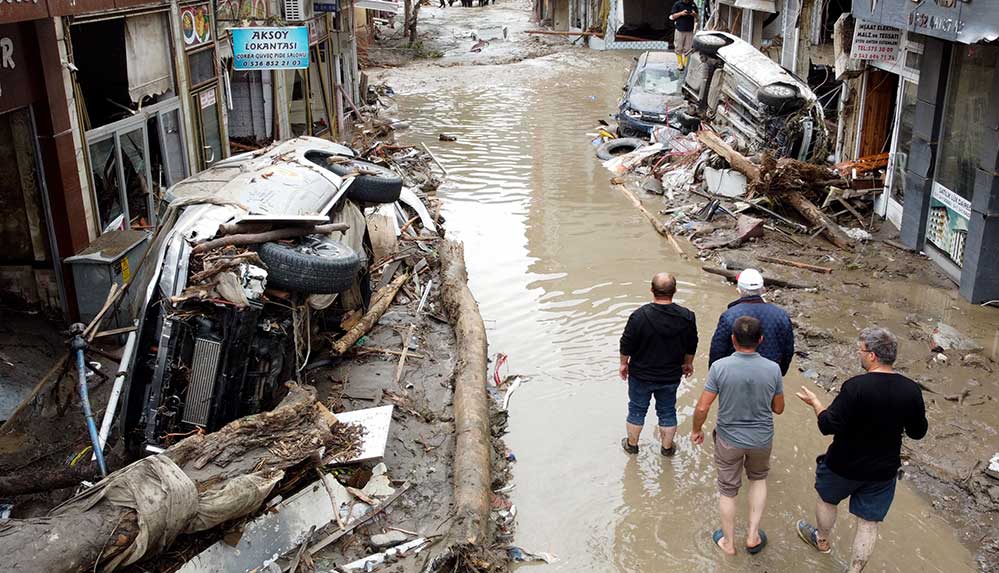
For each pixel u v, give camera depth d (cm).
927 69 1158
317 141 1080
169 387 668
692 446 779
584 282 1151
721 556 635
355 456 657
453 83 2817
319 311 877
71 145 913
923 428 568
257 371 700
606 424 815
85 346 716
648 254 1252
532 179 1658
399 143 1959
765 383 602
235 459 607
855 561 594
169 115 1201
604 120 2159
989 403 822
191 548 575
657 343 717
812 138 1452
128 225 1060
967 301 1061
